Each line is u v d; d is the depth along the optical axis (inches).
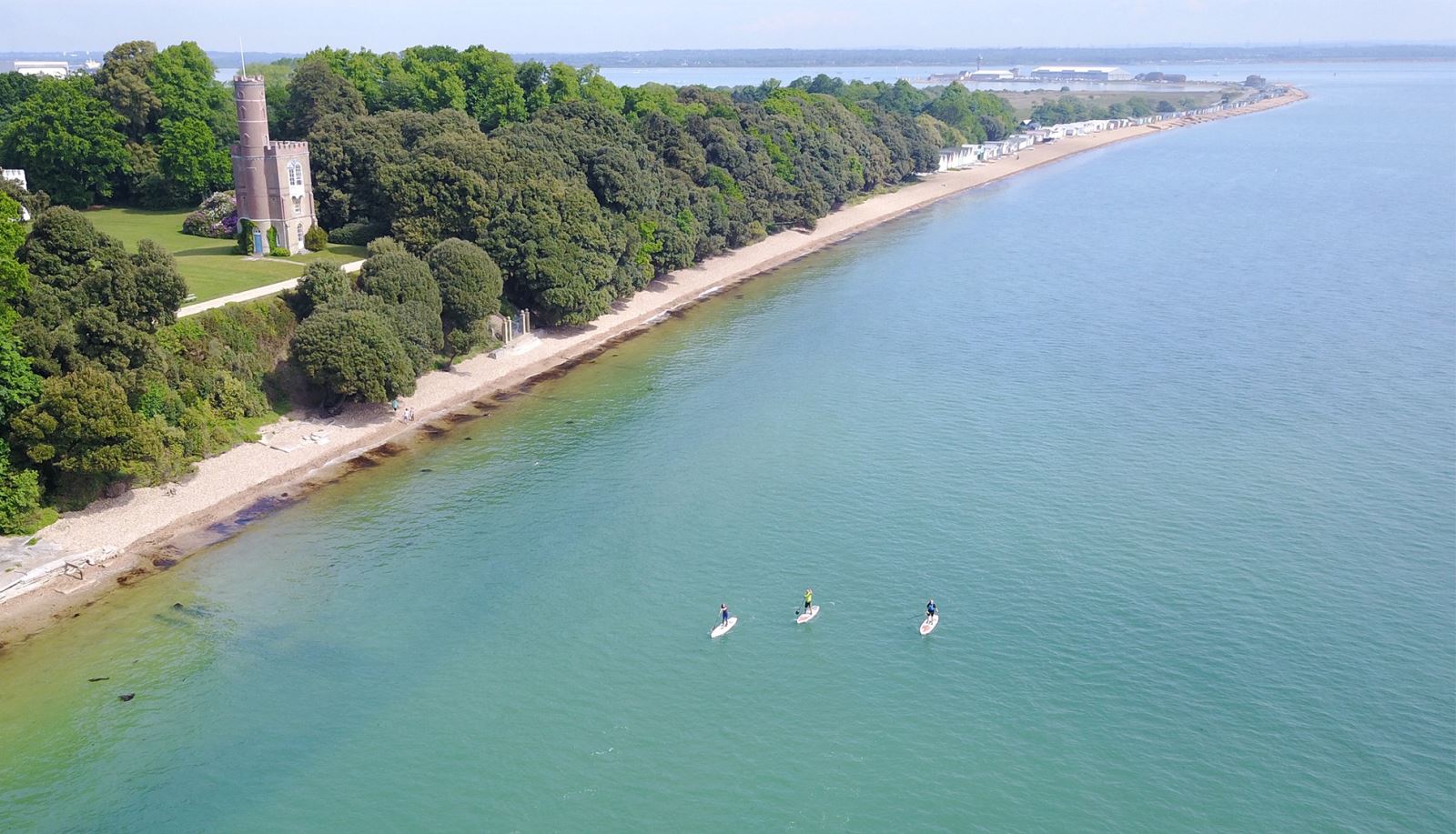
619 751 3125.0
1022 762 3075.8
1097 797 2942.9
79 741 3105.3
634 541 4293.8
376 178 6855.3
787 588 3959.2
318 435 5064.0
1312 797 2930.6
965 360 6545.3
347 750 3112.7
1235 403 5753.0
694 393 5979.3
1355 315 7421.3
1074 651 3572.8
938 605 3846.0
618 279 7244.1
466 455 5064.0
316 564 4065.0
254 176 6304.1
